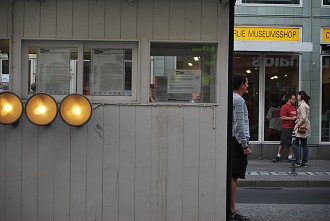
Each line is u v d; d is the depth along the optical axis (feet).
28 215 17.58
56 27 17.66
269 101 50.37
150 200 17.70
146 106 17.66
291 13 49.73
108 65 17.98
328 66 50.34
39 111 17.03
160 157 17.67
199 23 17.74
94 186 17.63
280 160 49.14
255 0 49.62
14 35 17.63
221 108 17.71
